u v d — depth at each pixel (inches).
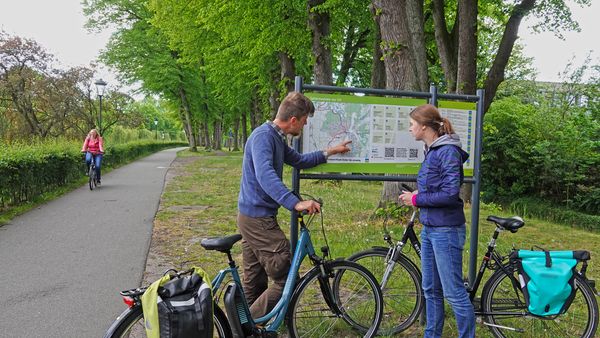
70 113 928.9
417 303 150.9
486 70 783.1
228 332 120.5
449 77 506.6
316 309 138.8
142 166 864.9
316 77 584.4
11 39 843.4
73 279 201.5
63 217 342.0
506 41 447.5
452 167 124.6
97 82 845.2
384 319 152.5
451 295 129.9
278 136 130.6
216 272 212.8
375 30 601.0
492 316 144.6
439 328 139.6
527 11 439.2
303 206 120.5
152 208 388.5
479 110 165.5
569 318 141.8
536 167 670.5
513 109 686.5
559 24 481.1
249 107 1409.9
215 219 343.6
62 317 161.2
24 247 253.9
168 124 3567.9
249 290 139.0
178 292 106.3
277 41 652.1
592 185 634.2
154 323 101.7
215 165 908.0
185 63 1295.5
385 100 158.4
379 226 293.3
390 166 159.8
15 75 840.3
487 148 685.9
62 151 530.6
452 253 128.7
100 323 156.7
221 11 683.4
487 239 300.0
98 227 308.0
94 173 514.6
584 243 320.2
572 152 647.8
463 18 441.4
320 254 228.1
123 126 1146.7
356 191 508.7
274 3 629.9
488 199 703.1
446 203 125.0
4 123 834.8
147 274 210.1
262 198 128.6
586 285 138.5
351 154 156.0
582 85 746.2
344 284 142.5
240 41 758.5
